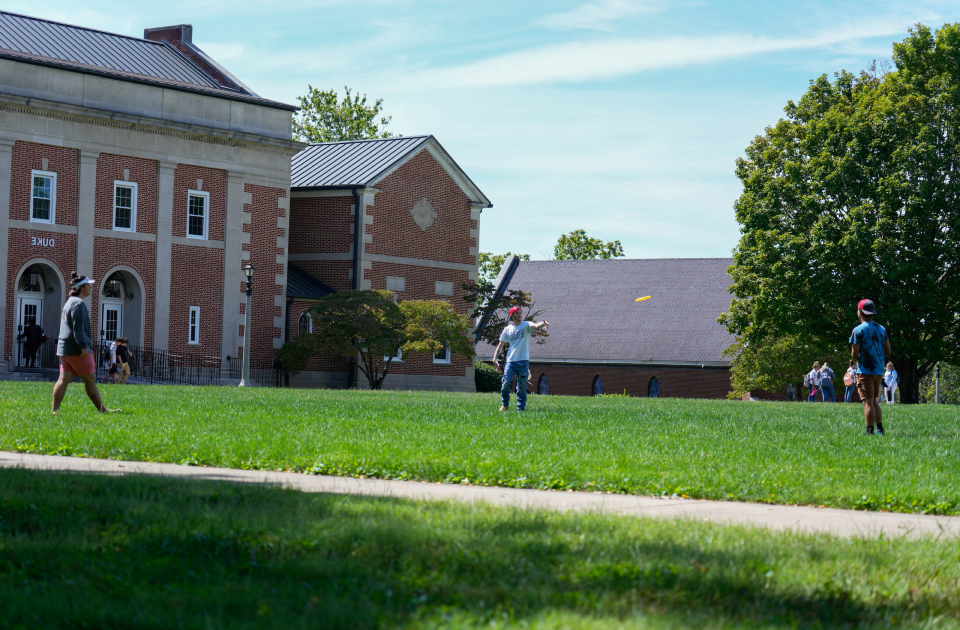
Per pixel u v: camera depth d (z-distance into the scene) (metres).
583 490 8.49
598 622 4.02
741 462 9.97
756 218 44.94
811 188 42.94
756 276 45.00
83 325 14.34
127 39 41.06
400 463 9.33
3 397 17.88
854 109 43.75
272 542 5.46
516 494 8.08
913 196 40.22
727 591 4.62
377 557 5.17
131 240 37.25
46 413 14.13
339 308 39.88
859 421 17.44
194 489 7.38
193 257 38.91
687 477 8.81
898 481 8.89
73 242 35.84
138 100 37.19
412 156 45.44
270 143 40.75
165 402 17.58
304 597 4.42
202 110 38.91
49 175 35.28
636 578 4.78
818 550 5.57
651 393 63.81
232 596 4.39
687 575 4.80
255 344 40.81
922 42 43.38
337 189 43.75
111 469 9.05
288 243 44.94
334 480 8.59
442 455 9.91
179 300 38.53
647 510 7.37
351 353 39.78
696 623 4.12
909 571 5.20
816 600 4.59
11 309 34.34
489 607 4.33
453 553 5.20
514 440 11.59
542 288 72.75
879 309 41.16
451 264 47.47
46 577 4.81
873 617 4.42
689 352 63.41
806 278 42.28
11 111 34.12
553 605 4.33
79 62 37.09
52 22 39.16
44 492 7.06
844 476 9.12
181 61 41.56
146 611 4.16
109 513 6.27
